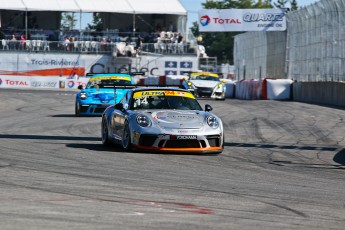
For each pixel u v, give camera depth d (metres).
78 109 52.09
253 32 110.38
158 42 125.44
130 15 137.38
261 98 83.56
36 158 25.69
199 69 130.12
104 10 122.88
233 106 67.88
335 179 22.95
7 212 14.73
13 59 118.31
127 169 23.30
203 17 93.12
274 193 19.08
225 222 14.44
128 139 28.81
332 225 14.66
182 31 132.62
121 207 15.78
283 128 44.84
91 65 120.00
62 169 22.70
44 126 43.47
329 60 69.44
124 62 120.75
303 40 78.75
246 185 20.50
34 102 74.19
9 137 35.19
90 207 15.63
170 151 28.80
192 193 18.45
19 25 130.38
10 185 18.78
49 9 120.75
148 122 28.45
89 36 125.25
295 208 16.64
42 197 16.89
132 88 33.81
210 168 24.47
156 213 15.16
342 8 65.50
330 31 68.69
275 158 29.23
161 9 125.69
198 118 29.06
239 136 39.72
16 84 113.75
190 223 14.16
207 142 28.45
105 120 32.06
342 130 43.62
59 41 120.44
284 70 92.00
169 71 122.62
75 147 30.64
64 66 119.62
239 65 122.00
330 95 69.19
